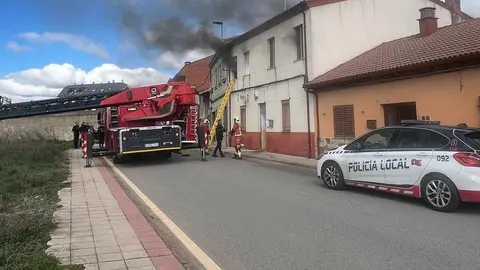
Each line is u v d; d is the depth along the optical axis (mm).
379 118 14336
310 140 17859
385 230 6500
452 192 7594
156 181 12211
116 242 5816
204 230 6703
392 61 14117
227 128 27594
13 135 25859
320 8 17781
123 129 16859
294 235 6301
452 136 7941
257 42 22609
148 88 18156
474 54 10695
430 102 12438
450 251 5438
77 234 6207
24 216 6422
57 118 38188
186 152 23016
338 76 15797
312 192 9938
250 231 6578
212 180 12141
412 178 8375
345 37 18188
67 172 14016
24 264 4680
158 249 5512
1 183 10500
